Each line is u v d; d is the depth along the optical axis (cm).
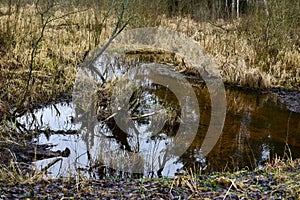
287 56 994
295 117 700
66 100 684
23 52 824
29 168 443
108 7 1003
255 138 583
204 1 1543
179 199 345
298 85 888
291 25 1070
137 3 1079
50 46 930
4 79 684
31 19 964
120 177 441
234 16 1449
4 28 852
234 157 510
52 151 497
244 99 796
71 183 382
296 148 551
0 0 1044
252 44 1040
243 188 374
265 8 1099
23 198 337
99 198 345
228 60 973
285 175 412
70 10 1115
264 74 884
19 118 595
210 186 379
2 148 485
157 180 404
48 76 757
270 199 349
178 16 1512
